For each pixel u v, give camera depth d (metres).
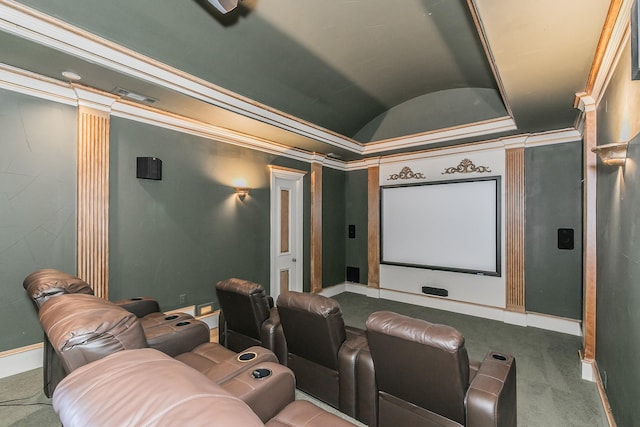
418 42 3.10
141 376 0.65
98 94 2.80
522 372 2.78
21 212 2.51
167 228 3.43
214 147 3.92
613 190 1.99
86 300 1.32
